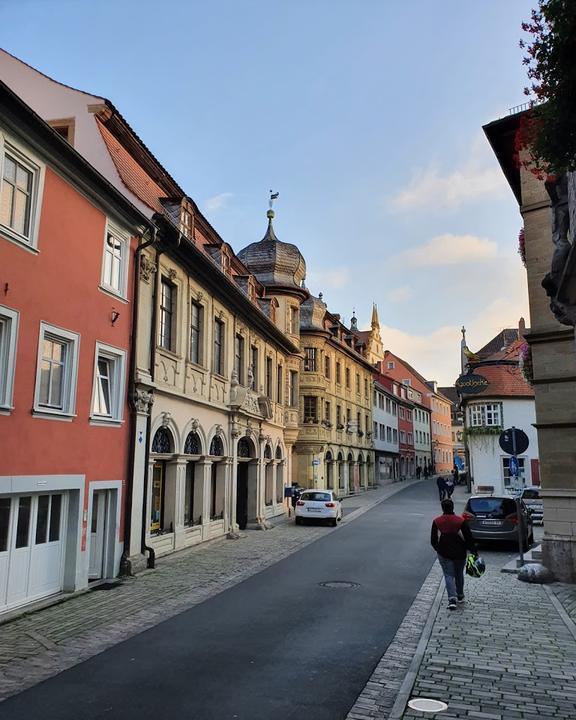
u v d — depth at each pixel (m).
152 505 15.62
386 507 33.56
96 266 12.52
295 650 7.80
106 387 13.21
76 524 11.54
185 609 10.17
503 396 38.91
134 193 14.65
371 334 75.00
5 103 9.57
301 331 39.50
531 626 8.88
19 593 10.14
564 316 9.09
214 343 20.05
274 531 22.75
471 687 6.35
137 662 7.32
